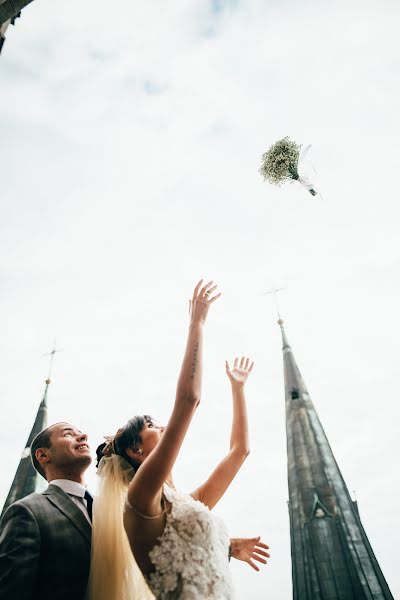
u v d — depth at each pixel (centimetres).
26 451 2972
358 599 1886
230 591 227
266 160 795
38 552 261
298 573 2141
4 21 905
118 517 270
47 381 3497
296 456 2670
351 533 2177
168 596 207
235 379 372
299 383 3173
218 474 323
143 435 290
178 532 222
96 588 252
